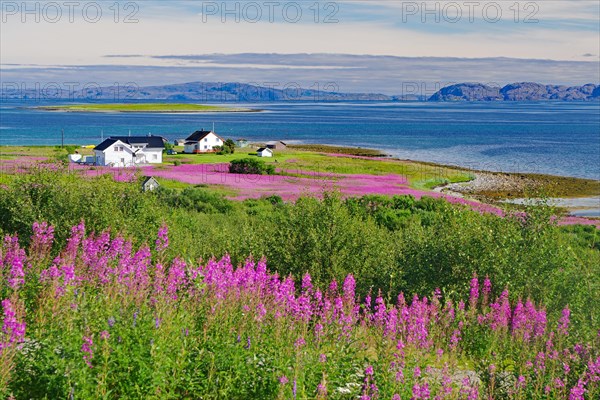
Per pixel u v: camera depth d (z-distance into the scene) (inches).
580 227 1964.8
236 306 443.5
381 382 373.4
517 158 5182.1
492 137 7701.8
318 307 527.5
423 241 805.2
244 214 1910.7
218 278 473.4
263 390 359.9
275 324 426.6
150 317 372.2
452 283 732.0
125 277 486.6
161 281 460.1
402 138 7524.6
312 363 380.5
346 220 838.5
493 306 579.2
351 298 542.0
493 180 3843.5
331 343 436.1
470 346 526.6
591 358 437.1
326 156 5068.9
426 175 3966.5
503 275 703.7
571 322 580.4
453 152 5713.6
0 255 520.7
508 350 507.5
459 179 3855.8
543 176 4028.1
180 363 355.3
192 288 467.5
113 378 337.4
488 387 413.4
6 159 4128.9
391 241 935.0
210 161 4554.6
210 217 1847.9
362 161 4712.1
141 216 896.3
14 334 349.7
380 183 3513.8
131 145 4370.1
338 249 817.5
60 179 927.7
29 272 512.4
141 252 558.3
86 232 831.7
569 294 684.7
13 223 850.1
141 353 342.3
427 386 362.3
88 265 570.6
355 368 408.2
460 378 455.2
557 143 6796.3
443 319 550.3
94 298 421.4
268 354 386.6
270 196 2748.5
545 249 732.0
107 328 357.1
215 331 405.1
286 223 868.0
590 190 3479.3
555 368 423.5
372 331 488.4
